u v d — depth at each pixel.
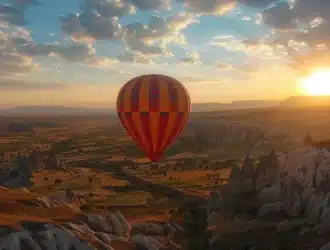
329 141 75.75
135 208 91.81
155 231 65.62
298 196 64.12
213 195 74.06
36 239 44.75
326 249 50.56
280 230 59.44
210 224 65.25
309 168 68.00
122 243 53.41
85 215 59.44
